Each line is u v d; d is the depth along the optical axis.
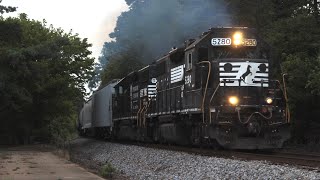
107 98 38.12
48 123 40.69
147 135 26.20
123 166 19.02
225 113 16.80
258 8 31.94
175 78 21.47
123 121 32.62
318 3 31.05
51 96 36.81
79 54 38.84
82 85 40.56
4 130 35.91
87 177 12.92
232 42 18.17
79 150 32.47
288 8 32.56
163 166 16.47
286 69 23.81
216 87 17.48
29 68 29.42
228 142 16.67
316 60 23.41
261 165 12.46
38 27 38.06
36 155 22.45
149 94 25.75
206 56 18.39
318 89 21.14
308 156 16.66
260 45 18.45
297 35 26.92
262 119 17.03
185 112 19.78
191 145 20.83
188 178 13.20
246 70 17.44
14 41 30.52
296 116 24.98
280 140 17.23
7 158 20.27
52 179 12.44
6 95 28.33
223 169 12.91
